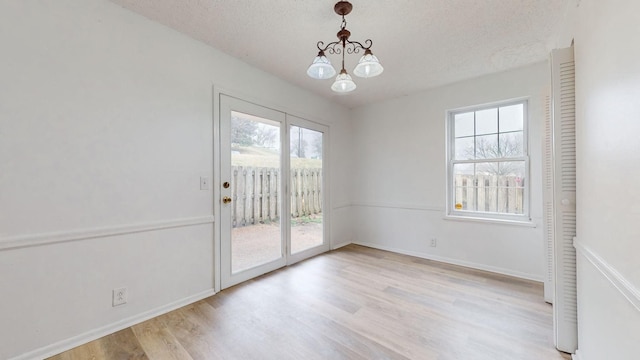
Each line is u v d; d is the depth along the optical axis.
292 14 1.88
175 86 2.09
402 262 3.22
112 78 1.77
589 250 1.22
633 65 0.82
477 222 3.01
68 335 1.59
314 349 1.58
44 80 1.51
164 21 1.98
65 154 1.58
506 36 2.15
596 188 1.14
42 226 1.50
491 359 1.49
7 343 1.40
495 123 2.99
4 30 1.40
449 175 3.29
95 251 1.70
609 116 1.00
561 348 1.55
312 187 3.49
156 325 1.84
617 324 0.96
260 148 2.81
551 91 1.57
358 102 3.90
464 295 2.30
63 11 1.58
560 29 1.98
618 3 0.92
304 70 2.81
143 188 1.91
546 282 2.16
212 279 2.35
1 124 1.38
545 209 2.16
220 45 2.31
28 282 1.46
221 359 1.49
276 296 2.29
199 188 2.25
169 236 2.06
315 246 3.51
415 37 2.17
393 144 3.72
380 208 3.86
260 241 2.81
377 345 1.62
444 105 3.25
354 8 1.80
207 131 2.31
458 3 1.75
